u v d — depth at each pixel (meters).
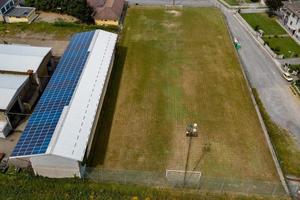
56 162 35.41
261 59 58.97
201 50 60.19
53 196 34.72
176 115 46.06
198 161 39.53
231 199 35.25
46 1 69.50
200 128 44.06
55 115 39.81
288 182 37.66
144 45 61.03
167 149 41.00
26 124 42.44
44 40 61.50
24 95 46.44
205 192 35.91
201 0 79.38
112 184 36.28
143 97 49.00
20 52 51.16
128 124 44.38
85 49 52.19
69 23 65.88
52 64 53.66
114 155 40.03
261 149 41.47
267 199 35.38
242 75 54.16
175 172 37.97
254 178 37.75
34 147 35.59
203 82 52.34
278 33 66.88
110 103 47.66
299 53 60.59
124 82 51.78
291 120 46.41
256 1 79.00
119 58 57.25
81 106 41.50
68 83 45.12
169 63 56.47
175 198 35.22
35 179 36.41
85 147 36.47
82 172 37.00
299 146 42.47
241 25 69.69
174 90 50.53
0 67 47.94
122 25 67.12
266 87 52.28
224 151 40.97
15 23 66.31
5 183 35.81
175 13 72.44
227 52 59.91
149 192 35.59
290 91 51.66
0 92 43.19
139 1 77.56
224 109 47.31
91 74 47.06
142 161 39.38
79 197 34.75
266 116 46.81
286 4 69.12
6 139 41.75
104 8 67.00
